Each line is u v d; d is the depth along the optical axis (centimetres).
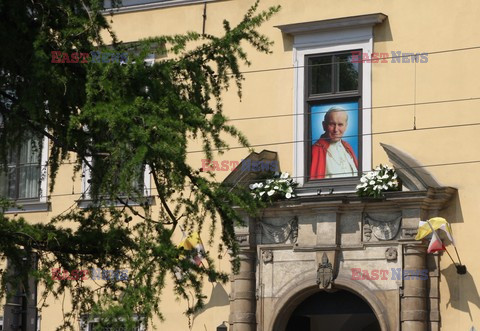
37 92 2333
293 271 3456
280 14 3609
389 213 3356
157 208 3619
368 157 3447
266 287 3484
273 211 3481
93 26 2428
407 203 3288
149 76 2403
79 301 2481
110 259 2469
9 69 2428
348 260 3388
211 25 3716
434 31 3400
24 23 2370
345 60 3522
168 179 2361
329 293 3491
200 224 2431
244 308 3488
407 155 3388
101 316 2309
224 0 3709
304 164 3534
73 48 2419
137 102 2294
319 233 3400
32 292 2648
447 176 3334
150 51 2448
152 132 2294
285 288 3459
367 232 3369
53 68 2336
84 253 2475
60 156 2553
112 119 2252
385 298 3325
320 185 3500
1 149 2461
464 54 3359
